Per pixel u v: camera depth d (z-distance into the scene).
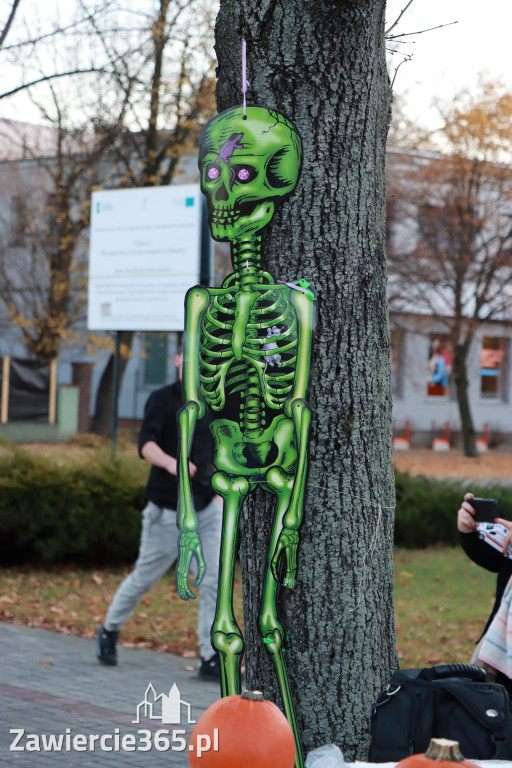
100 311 15.99
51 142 27.62
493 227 31.80
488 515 4.38
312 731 3.62
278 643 3.48
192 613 9.14
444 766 2.50
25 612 8.82
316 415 3.60
